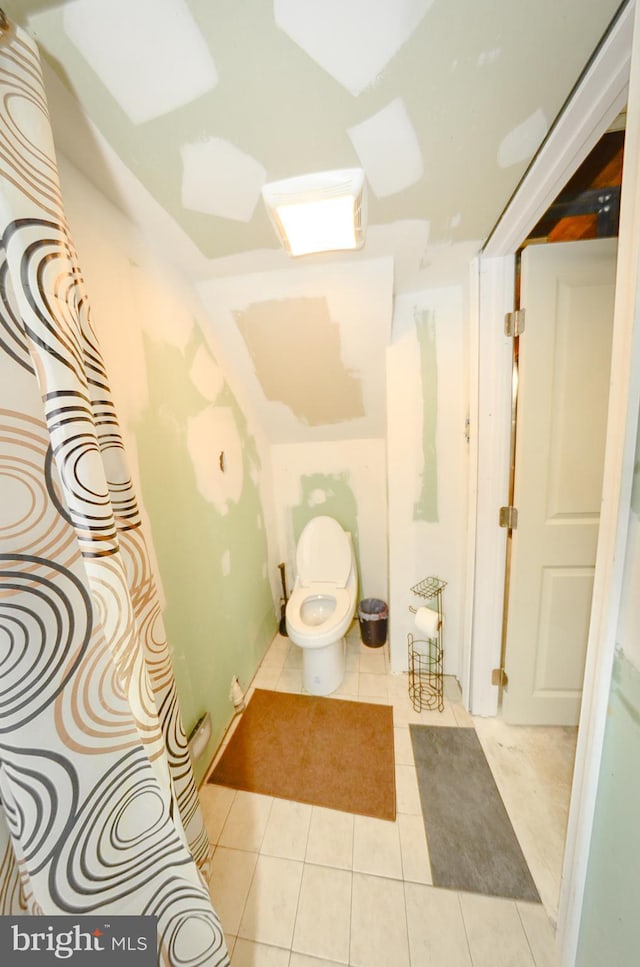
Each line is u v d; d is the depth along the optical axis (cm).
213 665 143
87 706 60
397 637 183
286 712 162
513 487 134
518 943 87
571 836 76
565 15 52
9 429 54
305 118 67
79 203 82
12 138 51
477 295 124
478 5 50
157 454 111
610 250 110
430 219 101
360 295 134
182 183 84
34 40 52
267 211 92
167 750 87
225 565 157
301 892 99
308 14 51
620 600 60
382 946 88
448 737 145
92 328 71
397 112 67
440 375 153
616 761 63
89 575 57
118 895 64
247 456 185
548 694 144
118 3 48
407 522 170
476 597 146
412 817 116
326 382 176
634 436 55
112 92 61
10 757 54
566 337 116
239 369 169
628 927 61
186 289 129
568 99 65
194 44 54
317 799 124
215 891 100
